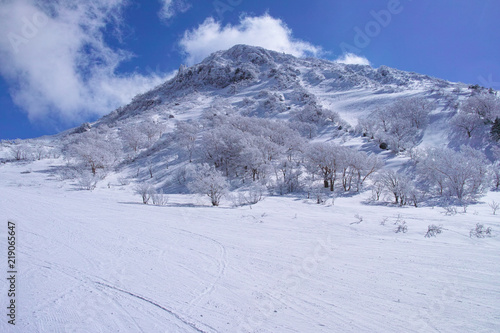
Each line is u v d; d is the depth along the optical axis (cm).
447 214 1644
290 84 14400
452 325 566
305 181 3944
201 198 3070
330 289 750
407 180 2950
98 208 2216
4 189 3253
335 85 13488
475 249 951
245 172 4512
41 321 622
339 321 602
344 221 1536
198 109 13238
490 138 4703
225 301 706
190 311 659
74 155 5769
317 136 6719
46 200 2569
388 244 1091
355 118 8081
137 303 701
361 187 3594
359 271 855
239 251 1098
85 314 652
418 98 6731
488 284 711
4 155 6488
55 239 1297
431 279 765
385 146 4997
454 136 5303
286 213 1927
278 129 5841
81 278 858
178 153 5878
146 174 5106
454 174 2834
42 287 796
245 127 6334
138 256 1059
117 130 10525
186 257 1042
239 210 2130
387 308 642
